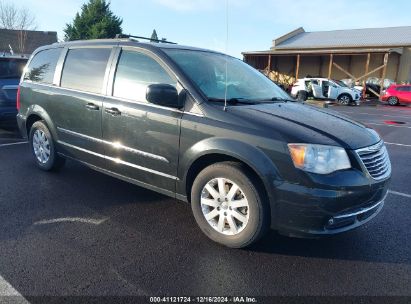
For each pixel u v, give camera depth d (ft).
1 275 9.86
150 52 13.47
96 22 148.46
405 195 17.21
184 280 9.92
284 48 125.70
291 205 10.28
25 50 141.08
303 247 11.81
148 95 11.61
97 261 10.69
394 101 78.74
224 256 11.16
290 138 10.34
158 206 14.79
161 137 12.51
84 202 14.98
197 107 11.87
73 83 16.10
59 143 17.07
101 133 14.61
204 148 11.39
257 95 13.88
